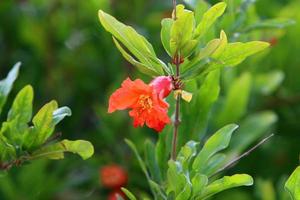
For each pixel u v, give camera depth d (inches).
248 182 23.7
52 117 24.9
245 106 35.5
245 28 30.9
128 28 23.3
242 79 34.1
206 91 27.6
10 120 26.2
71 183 39.6
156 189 26.2
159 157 27.1
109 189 40.8
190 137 27.6
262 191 34.4
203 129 27.6
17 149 25.3
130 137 39.0
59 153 25.3
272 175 39.9
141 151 38.4
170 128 27.2
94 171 39.8
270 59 40.5
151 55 23.6
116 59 42.1
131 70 40.9
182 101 27.6
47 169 40.1
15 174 38.3
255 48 23.6
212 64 23.6
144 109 23.3
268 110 40.3
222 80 36.0
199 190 23.9
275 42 36.8
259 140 39.3
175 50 23.4
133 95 23.5
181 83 23.8
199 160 25.1
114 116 39.4
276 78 38.6
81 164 40.0
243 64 37.9
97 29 42.4
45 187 38.5
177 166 24.1
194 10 27.6
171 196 24.5
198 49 24.8
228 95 34.2
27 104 26.4
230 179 23.7
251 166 39.4
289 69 40.4
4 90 27.5
